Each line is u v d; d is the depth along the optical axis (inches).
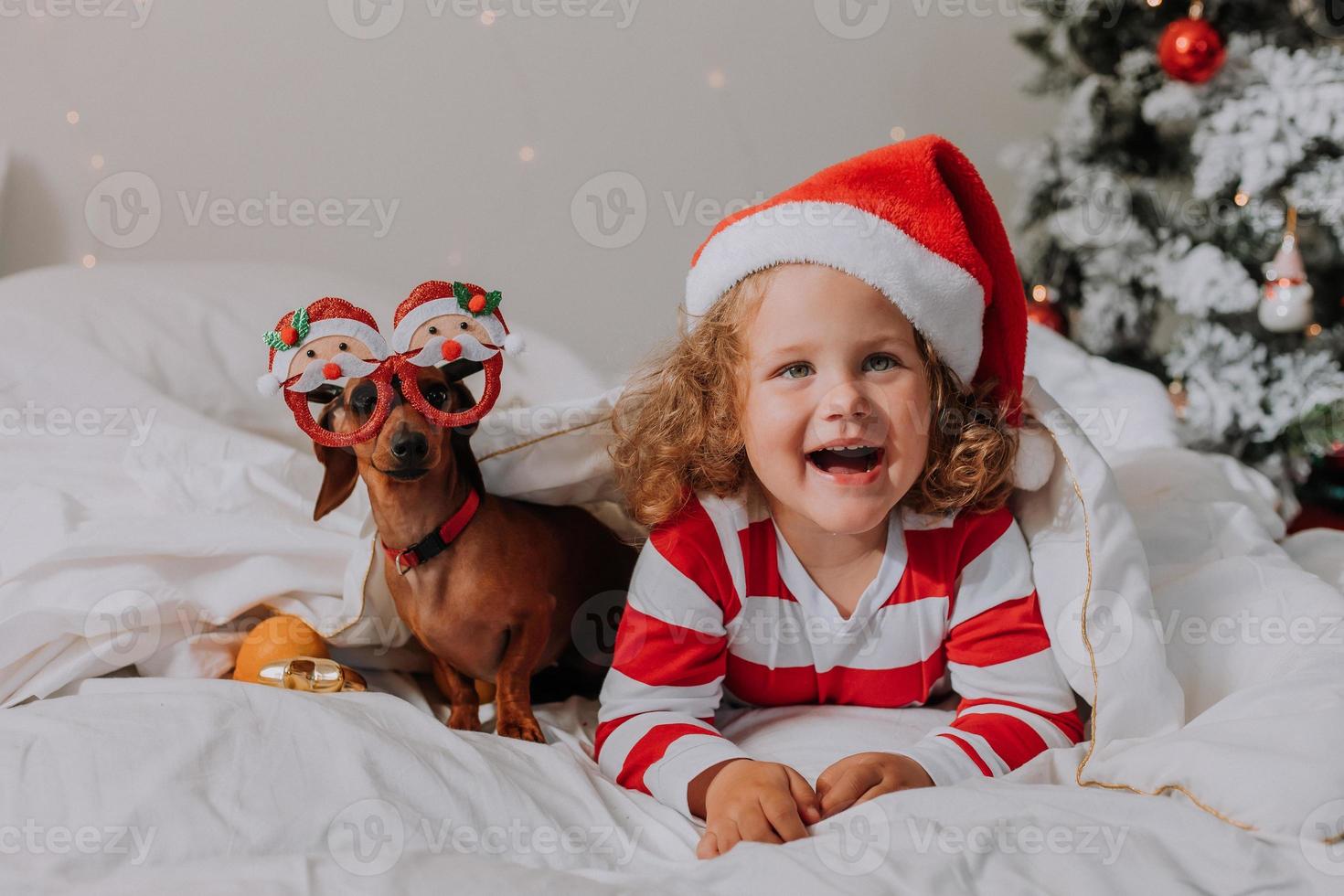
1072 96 90.2
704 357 38.6
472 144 83.1
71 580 39.5
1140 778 30.8
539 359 61.7
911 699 40.1
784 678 39.9
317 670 38.9
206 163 77.5
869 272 35.2
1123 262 90.0
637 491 39.4
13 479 45.6
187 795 28.7
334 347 35.8
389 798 29.7
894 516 39.2
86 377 50.9
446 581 37.9
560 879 26.3
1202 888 25.8
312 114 79.3
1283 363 85.9
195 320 56.1
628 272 88.4
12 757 29.6
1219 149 82.1
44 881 26.3
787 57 92.2
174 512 43.9
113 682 36.8
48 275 57.9
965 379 38.5
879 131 96.9
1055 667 38.1
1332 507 93.0
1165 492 49.1
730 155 91.3
